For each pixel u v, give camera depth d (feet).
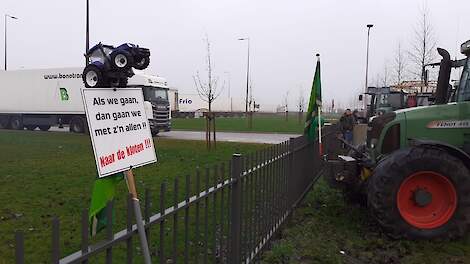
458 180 20.58
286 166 22.08
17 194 28.45
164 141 74.13
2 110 107.96
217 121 169.37
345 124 59.72
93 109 9.73
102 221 9.68
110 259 8.05
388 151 23.24
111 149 9.92
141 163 10.68
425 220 20.84
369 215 23.36
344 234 21.26
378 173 20.90
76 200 26.73
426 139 22.58
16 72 105.40
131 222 8.75
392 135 23.16
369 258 18.40
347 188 26.09
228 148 61.46
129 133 10.48
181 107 234.38
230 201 14.35
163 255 10.00
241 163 14.65
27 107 104.63
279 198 20.47
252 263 15.92
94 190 9.77
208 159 49.08
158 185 31.48
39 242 18.65
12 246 18.12
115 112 10.25
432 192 20.95
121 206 24.81
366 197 23.27
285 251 17.43
